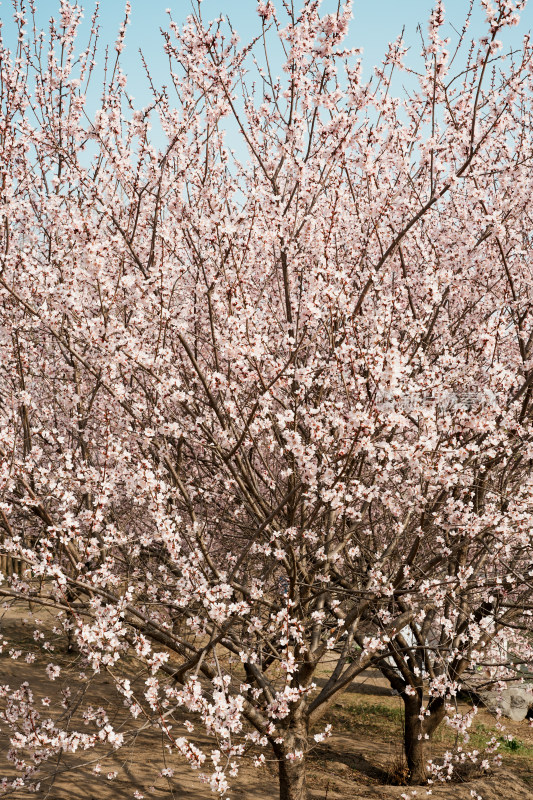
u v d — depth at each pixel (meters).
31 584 4.88
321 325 5.23
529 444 5.22
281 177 6.46
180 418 5.60
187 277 6.25
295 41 5.21
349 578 7.21
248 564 6.76
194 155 6.24
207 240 5.13
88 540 4.73
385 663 8.62
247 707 5.56
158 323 5.15
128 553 6.01
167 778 7.17
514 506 5.13
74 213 4.76
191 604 5.40
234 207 6.46
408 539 6.86
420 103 6.62
